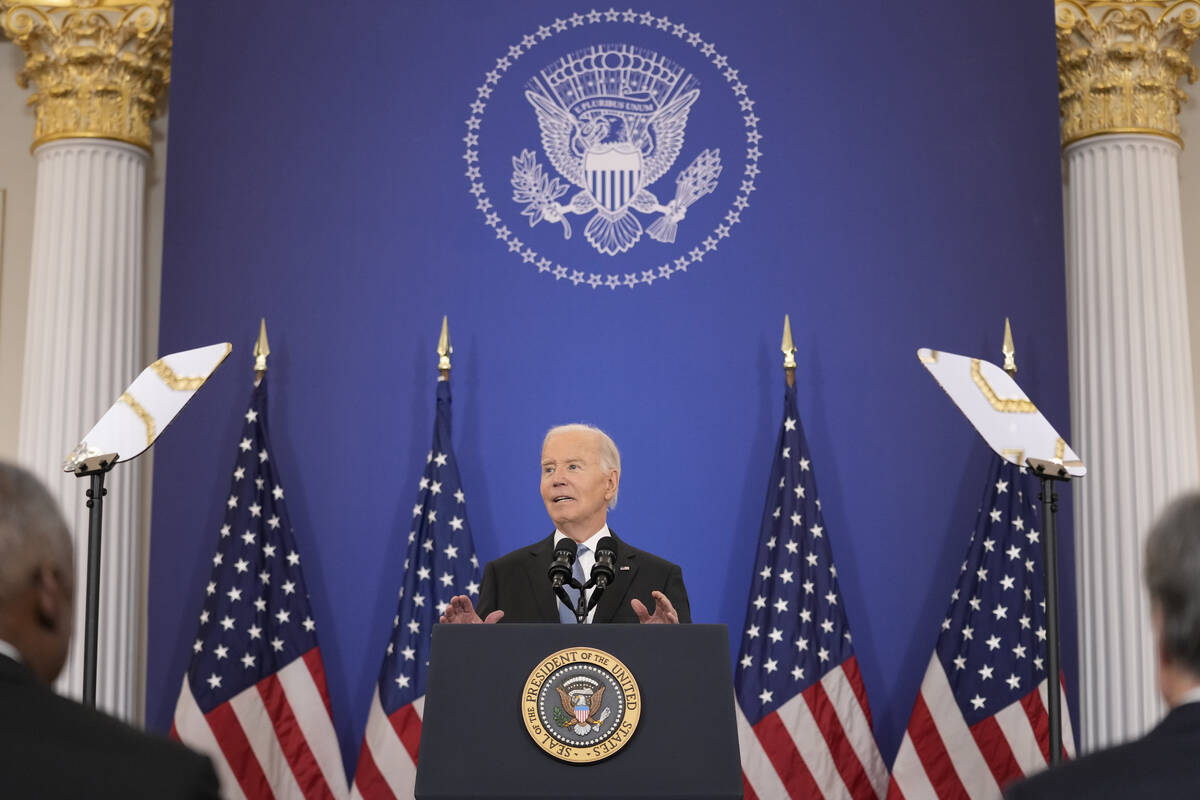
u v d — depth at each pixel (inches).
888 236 684.7
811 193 687.1
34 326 698.8
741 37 698.8
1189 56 755.4
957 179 689.0
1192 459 679.7
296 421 673.0
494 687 323.9
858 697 620.7
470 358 676.1
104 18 716.7
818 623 625.6
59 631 185.6
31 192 756.0
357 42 700.7
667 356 674.8
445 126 693.9
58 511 184.1
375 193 689.6
